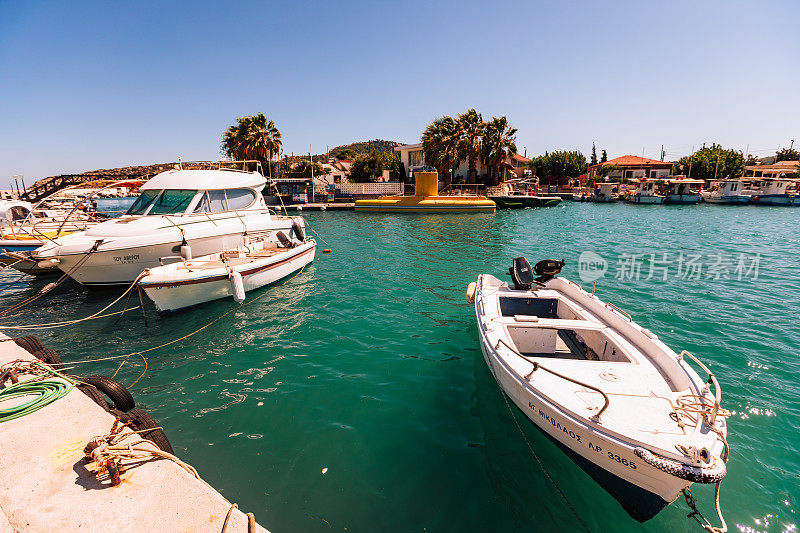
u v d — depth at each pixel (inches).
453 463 173.5
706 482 118.3
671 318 337.7
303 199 1449.3
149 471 118.5
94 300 393.7
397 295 416.8
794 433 188.9
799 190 1852.9
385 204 1323.8
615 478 143.4
